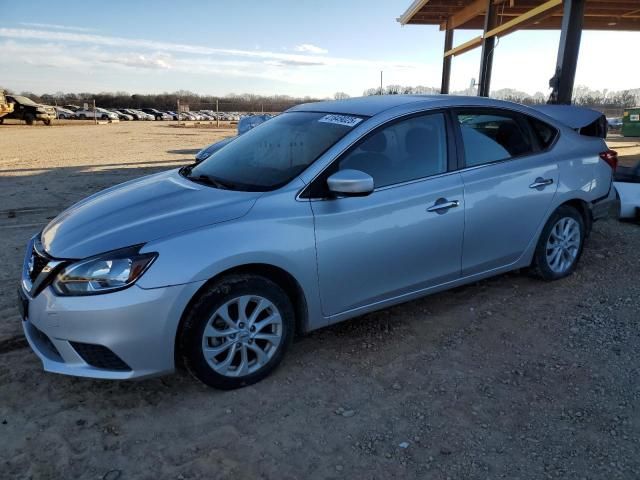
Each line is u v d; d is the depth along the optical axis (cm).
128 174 1125
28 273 297
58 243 289
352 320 387
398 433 263
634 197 630
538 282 450
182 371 321
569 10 895
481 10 1338
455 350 343
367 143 334
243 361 298
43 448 251
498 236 389
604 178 457
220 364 291
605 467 237
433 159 358
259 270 299
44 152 1680
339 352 342
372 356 337
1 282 453
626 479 229
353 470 238
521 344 348
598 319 380
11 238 591
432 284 367
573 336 357
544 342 350
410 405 285
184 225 281
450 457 245
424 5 1410
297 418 275
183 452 249
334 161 320
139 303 261
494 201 378
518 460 243
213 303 279
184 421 272
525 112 416
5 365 324
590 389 296
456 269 374
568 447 250
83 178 1058
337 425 269
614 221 645
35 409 282
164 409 283
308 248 303
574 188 429
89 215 316
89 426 268
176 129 3547
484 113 391
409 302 416
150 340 267
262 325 301
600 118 580
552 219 426
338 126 347
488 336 360
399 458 245
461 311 399
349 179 296
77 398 292
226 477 233
